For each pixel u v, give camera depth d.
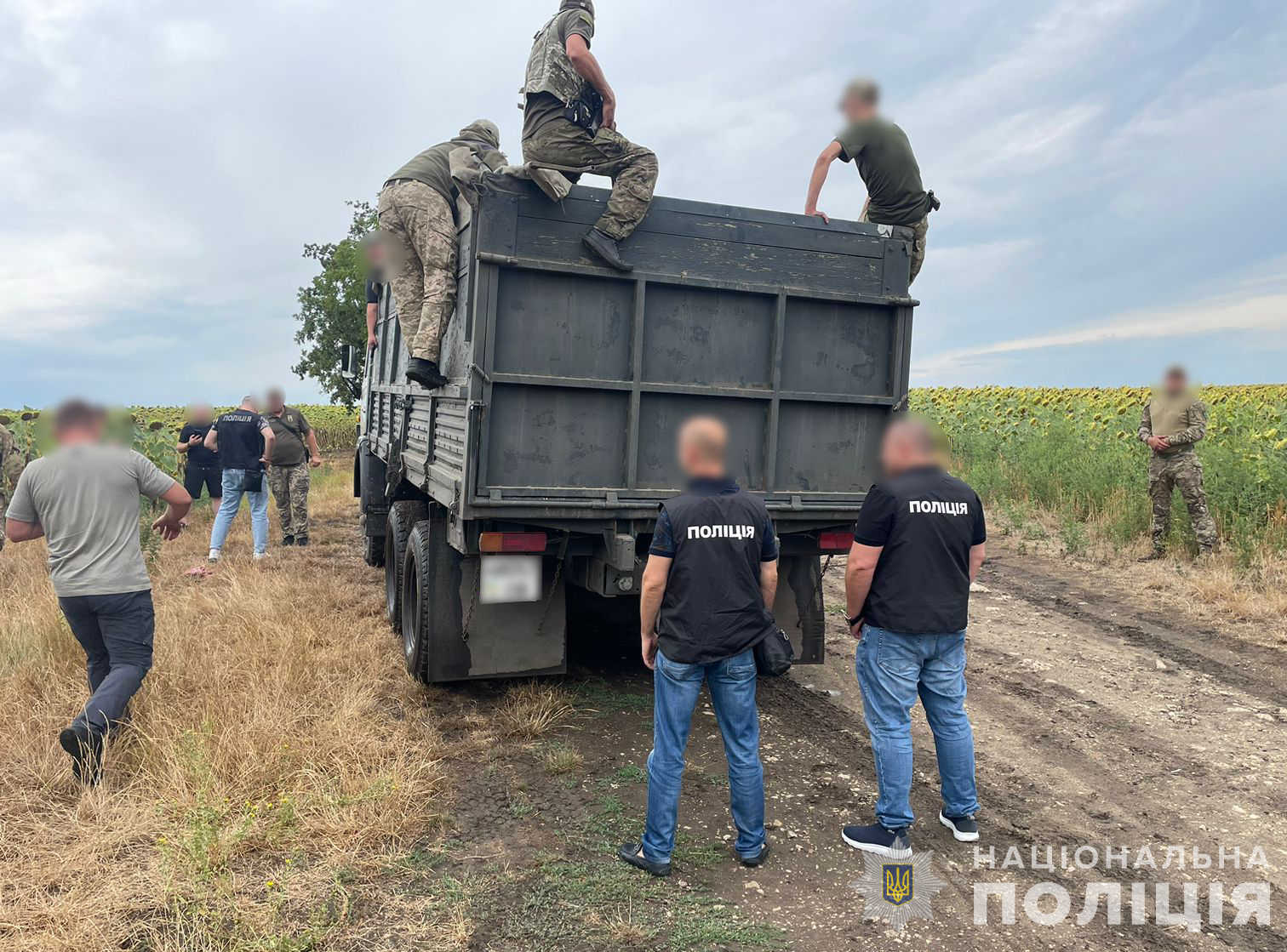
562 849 3.36
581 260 4.07
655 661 3.23
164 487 4.18
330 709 4.50
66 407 4.01
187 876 2.99
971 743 3.53
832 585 8.62
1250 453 9.35
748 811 3.23
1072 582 8.27
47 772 3.79
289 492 9.89
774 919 2.93
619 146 4.02
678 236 4.23
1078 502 11.07
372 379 8.43
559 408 4.12
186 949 2.64
